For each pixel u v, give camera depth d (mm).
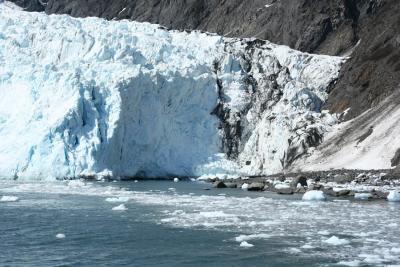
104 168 58406
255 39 80000
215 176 63688
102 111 60281
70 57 68250
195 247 23172
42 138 56469
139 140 63188
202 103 70000
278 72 74000
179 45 75062
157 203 37281
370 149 56719
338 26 93750
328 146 62094
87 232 26203
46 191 44812
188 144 67312
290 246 23328
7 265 20062
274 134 65688
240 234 25859
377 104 63656
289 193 45125
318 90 73750
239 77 72562
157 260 21000
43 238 24781
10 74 63750
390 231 26594
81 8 151875
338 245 23500
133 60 68188
